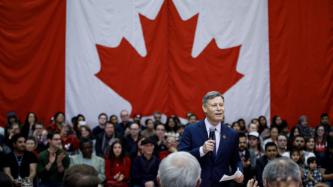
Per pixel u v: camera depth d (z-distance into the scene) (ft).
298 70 52.49
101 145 43.47
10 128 42.39
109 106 49.52
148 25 50.19
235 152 20.06
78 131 44.73
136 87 49.85
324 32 52.80
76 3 49.11
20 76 47.73
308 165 38.93
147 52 50.06
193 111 50.34
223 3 51.24
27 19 47.91
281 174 11.18
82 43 49.11
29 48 47.93
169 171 10.61
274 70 52.01
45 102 48.19
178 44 50.55
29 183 33.86
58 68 48.60
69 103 48.75
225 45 51.16
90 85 49.21
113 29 49.67
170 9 50.52
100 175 35.88
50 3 48.49
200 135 19.61
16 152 36.01
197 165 10.86
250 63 51.65
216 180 19.31
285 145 41.47
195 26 50.72
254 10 51.72
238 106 51.24
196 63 50.65
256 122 48.44
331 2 52.70
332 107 52.90
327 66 52.75
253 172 37.63
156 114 48.26
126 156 37.93
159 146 41.96
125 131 44.78
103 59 49.42
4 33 47.39
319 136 46.88
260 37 51.85
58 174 35.14
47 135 41.37
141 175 37.14
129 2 49.98
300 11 52.60
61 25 48.70
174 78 50.39
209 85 50.78
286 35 52.26
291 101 52.26
